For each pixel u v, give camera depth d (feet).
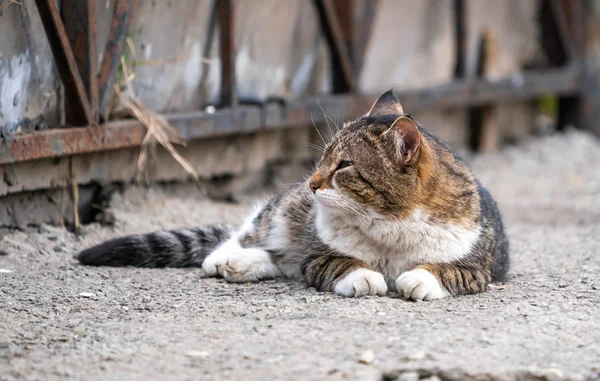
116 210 27.37
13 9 23.47
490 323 17.46
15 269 21.98
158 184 29.89
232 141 33.04
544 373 14.82
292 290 20.66
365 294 19.71
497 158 47.26
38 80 24.71
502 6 49.26
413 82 43.37
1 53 23.24
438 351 15.65
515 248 27.37
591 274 22.95
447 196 20.25
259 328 17.03
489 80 45.34
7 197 24.31
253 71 33.53
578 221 33.35
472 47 47.14
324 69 37.19
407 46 42.60
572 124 53.78
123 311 18.51
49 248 24.22
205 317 17.95
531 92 48.52
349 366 14.94
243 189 34.24
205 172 31.83
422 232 19.95
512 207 36.09
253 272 21.88
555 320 17.81
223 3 30.48
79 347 15.99
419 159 19.74
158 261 23.47
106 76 25.59
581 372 15.03
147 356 15.51
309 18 35.94
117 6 25.59
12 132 23.30
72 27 24.70
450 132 46.98
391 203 19.74
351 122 21.27
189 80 30.45
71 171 25.90
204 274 22.31
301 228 22.62
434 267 19.94
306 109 34.30
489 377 14.69
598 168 46.62
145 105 28.71
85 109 24.82
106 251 23.03
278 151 35.96
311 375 14.57
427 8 43.45
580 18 52.44
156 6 28.27
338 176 19.93
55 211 25.90
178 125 28.48
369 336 16.47
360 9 37.99
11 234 24.34
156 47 28.73
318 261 20.80
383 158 19.74
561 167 46.55
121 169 28.07
